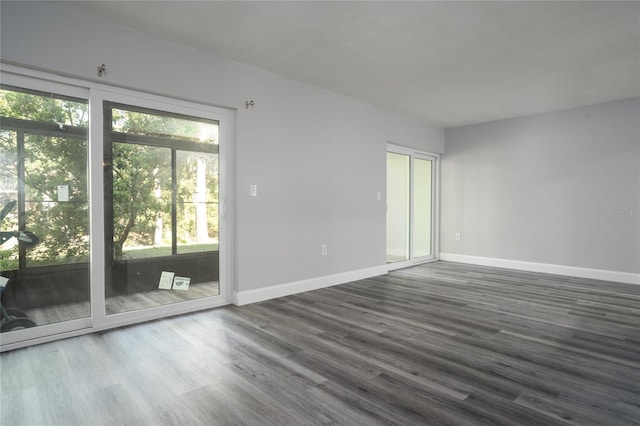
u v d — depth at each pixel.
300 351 2.50
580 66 3.65
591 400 1.90
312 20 2.77
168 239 3.28
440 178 6.54
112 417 1.74
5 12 2.36
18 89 2.54
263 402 1.87
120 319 2.99
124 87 2.94
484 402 1.87
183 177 3.36
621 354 2.48
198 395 1.93
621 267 4.80
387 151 5.55
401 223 5.92
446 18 2.73
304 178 4.20
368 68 3.73
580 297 3.99
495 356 2.44
